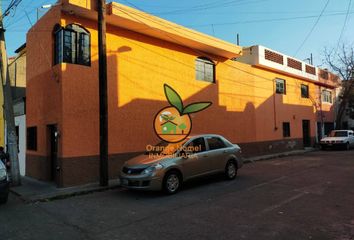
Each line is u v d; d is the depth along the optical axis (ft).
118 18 38.09
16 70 57.72
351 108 108.27
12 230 20.90
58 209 26.35
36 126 42.45
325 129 100.89
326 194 28.66
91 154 37.42
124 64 41.39
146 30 42.37
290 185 33.27
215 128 55.42
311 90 91.15
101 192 33.06
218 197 28.48
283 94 77.00
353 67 95.14
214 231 19.42
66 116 35.50
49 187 35.47
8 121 37.45
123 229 20.40
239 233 18.93
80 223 22.06
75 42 37.24
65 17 36.47
